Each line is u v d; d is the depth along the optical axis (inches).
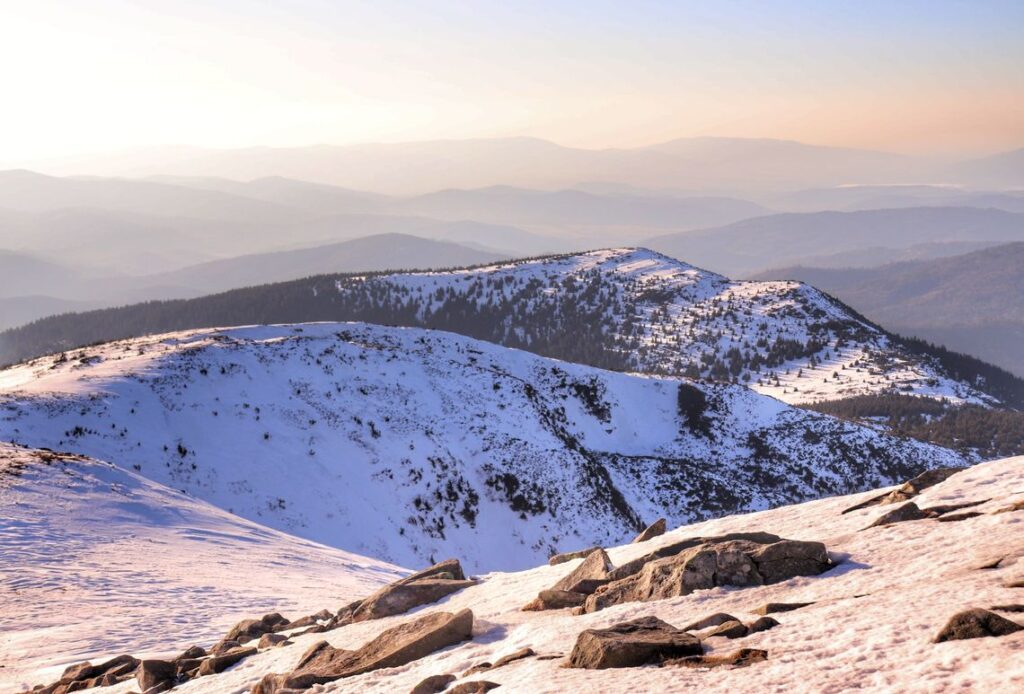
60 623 943.0
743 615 385.4
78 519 1469.0
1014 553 369.1
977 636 253.4
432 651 479.5
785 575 450.6
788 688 254.5
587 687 304.2
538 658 382.0
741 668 287.6
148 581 1159.0
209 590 1134.4
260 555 1459.2
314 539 2466.8
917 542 453.4
